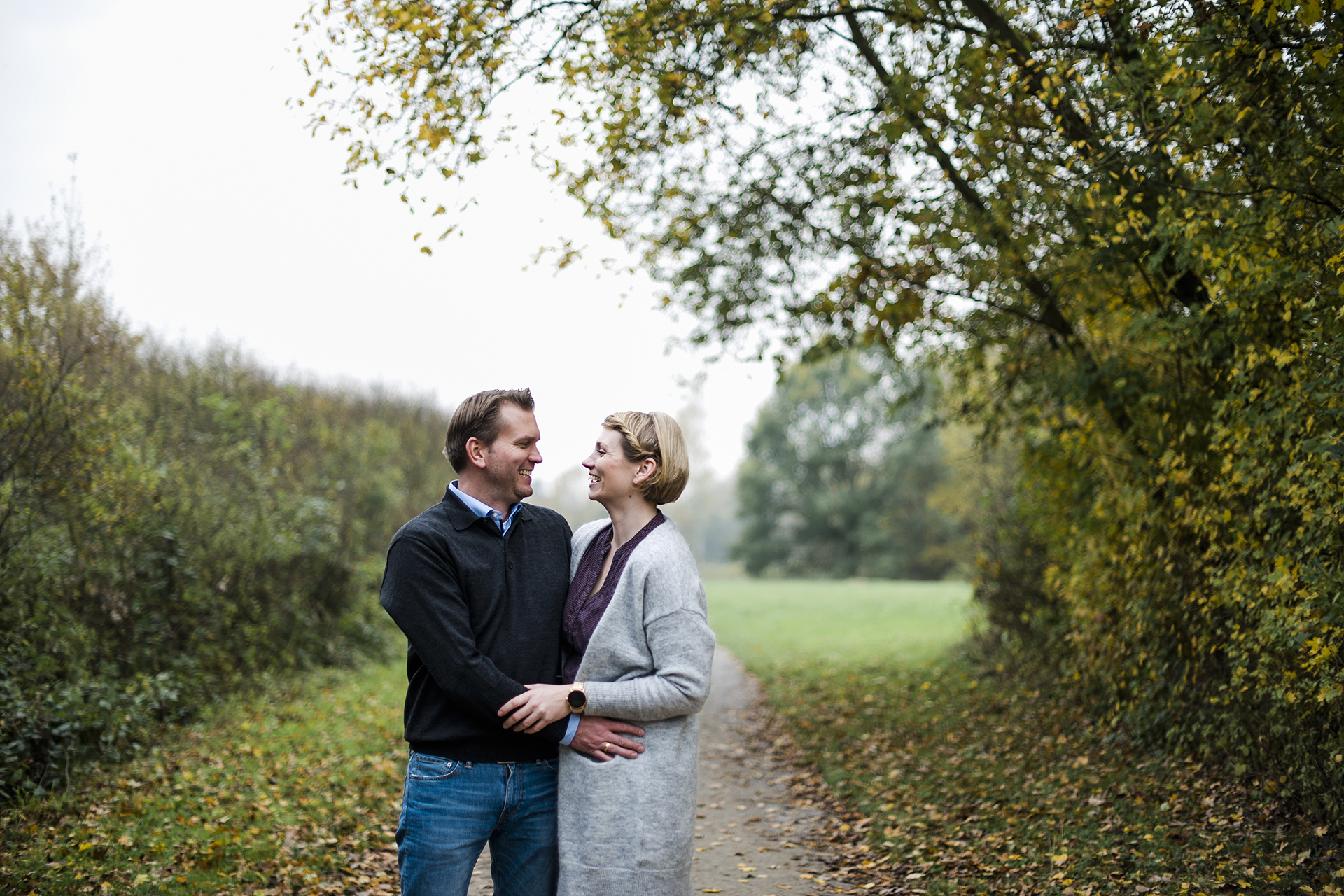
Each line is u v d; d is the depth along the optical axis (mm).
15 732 5348
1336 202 4039
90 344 6793
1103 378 5926
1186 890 3795
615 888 2340
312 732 7043
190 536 8070
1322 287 4031
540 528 2672
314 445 12742
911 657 12258
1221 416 4887
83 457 6445
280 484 10758
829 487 49031
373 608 11570
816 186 6570
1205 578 5312
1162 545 5719
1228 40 4262
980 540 10391
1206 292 5297
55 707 5652
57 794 5199
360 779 5914
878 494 46344
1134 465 5941
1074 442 6328
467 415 2588
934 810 5441
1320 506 4090
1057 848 4480
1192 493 5324
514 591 2541
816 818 5734
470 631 2422
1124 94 4629
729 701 10797
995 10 5066
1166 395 5496
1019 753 6441
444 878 2416
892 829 5207
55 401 6309
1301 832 4227
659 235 7242
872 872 4574
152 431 9094
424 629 2373
